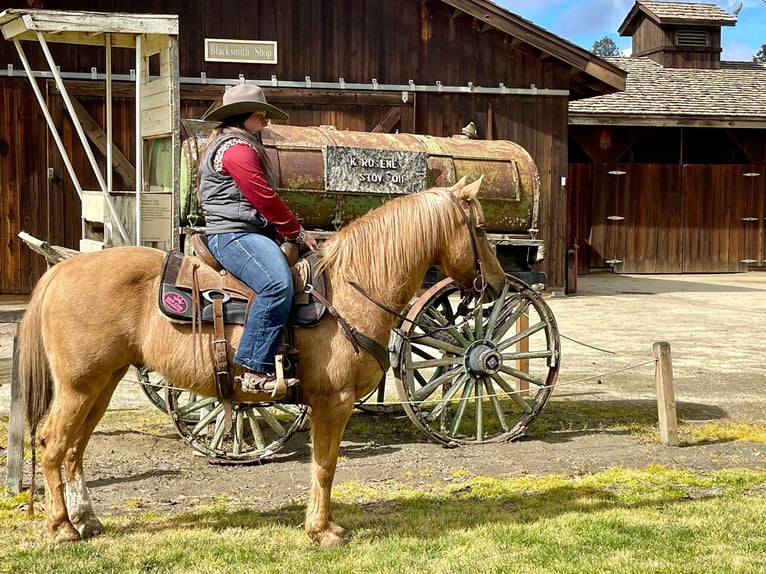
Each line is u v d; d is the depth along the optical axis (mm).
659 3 29109
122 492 5973
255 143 4758
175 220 7344
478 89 16906
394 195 8102
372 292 4875
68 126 14984
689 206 24266
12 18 7355
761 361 11289
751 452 7211
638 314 15375
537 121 17297
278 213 4664
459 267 5121
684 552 4844
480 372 7227
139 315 4719
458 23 16750
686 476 6496
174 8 15406
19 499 5695
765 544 4973
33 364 4844
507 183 8422
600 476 6477
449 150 8477
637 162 24188
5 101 14812
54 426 4742
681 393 9531
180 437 7398
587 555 4781
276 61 15961
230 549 4805
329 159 7910
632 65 27797
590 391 9625
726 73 27609
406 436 7730
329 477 4906
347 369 4781
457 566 4598
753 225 24672
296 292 4727
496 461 6887
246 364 4602
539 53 17062
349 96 16359
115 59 15070
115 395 9062
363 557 4707
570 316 15016
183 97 15484
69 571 4445
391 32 16500
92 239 7883
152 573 4480
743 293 19016
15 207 15055
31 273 15266
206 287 4727
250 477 6402
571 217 23672
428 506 5742
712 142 24594
